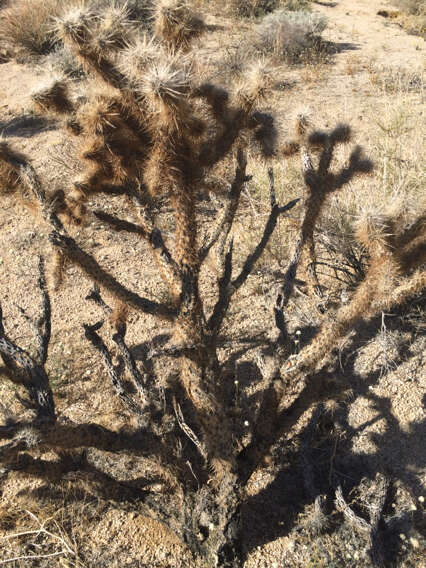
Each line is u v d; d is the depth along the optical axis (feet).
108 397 13.85
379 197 17.63
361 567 10.57
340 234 16.96
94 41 7.14
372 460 12.48
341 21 48.14
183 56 7.49
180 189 8.17
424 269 9.34
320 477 12.19
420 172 18.78
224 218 10.87
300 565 10.69
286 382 9.98
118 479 11.84
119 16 7.54
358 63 36.73
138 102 7.34
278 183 21.21
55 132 27.61
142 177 8.54
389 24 48.16
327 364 11.03
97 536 11.16
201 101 8.22
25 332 16.06
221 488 10.21
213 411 9.47
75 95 8.43
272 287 17.20
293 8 47.88
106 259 18.67
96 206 20.95
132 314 16.35
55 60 31.60
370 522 11.15
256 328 15.83
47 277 17.88
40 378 11.20
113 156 7.86
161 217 19.83
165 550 10.89
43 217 7.88
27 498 11.73
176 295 8.65
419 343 15.02
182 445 12.21
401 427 13.07
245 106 8.11
